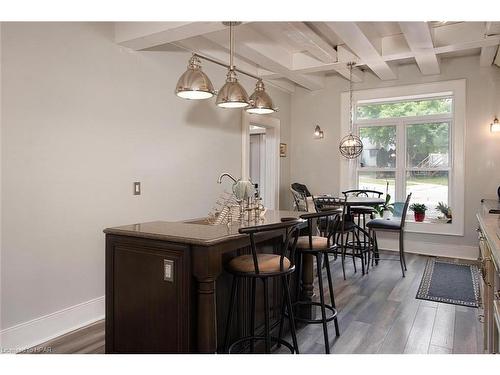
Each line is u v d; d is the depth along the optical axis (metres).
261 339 2.32
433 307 3.27
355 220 5.65
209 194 4.43
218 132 4.59
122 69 3.31
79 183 2.94
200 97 2.76
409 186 5.57
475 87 4.93
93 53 3.04
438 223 5.23
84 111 2.98
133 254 2.13
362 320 3.00
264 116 5.53
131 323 2.14
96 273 3.09
